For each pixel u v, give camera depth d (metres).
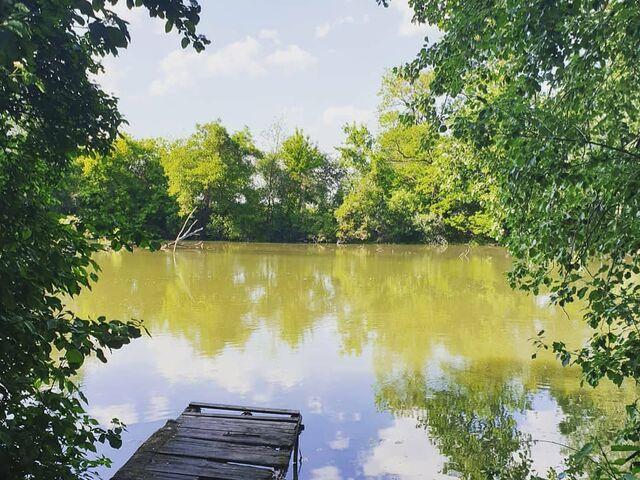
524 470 5.33
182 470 4.76
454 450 5.85
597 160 3.32
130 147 41.59
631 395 7.52
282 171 48.16
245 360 9.30
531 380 8.28
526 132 3.54
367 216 41.41
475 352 9.91
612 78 4.20
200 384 8.03
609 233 3.58
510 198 4.21
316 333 11.38
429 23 4.94
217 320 12.58
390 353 9.82
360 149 38.12
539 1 3.47
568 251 3.65
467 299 15.70
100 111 3.41
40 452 2.72
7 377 2.60
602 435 6.13
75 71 3.10
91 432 3.18
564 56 3.70
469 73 4.82
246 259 28.33
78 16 2.38
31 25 2.19
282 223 46.09
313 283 19.03
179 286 17.75
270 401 7.38
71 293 2.95
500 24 3.84
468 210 33.22
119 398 7.41
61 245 2.79
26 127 3.14
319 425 6.57
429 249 36.97
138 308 13.77
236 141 44.75
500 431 6.33
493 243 39.31
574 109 4.09
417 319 12.88
